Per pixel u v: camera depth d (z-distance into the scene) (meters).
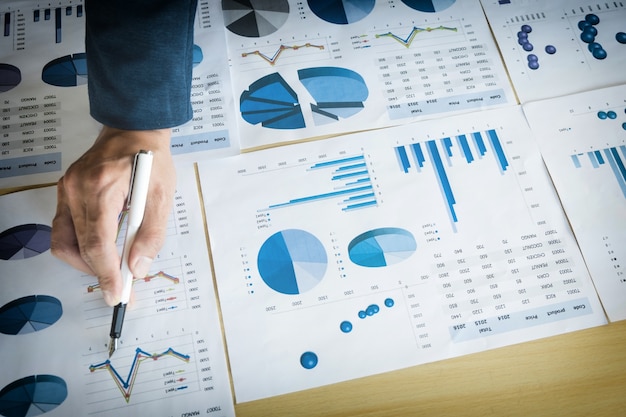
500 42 0.66
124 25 0.41
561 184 0.58
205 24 0.65
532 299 0.53
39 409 0.48
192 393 0.49
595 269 0.54
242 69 0.63
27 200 0.56
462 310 0.53
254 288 0.53
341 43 0.65
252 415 0.49
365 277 0.54
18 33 0.64
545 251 0.55
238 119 0.60
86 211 0.48
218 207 0.56
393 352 0.51
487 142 0.60
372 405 0.49
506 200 0.57
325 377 0.50
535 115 0.62
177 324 0.51
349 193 0.57
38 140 0.59
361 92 0.62
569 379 0.50
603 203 0.57
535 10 0.68
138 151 0.49
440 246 0.55
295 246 0.55
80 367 0.49
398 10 0.67
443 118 0.61
